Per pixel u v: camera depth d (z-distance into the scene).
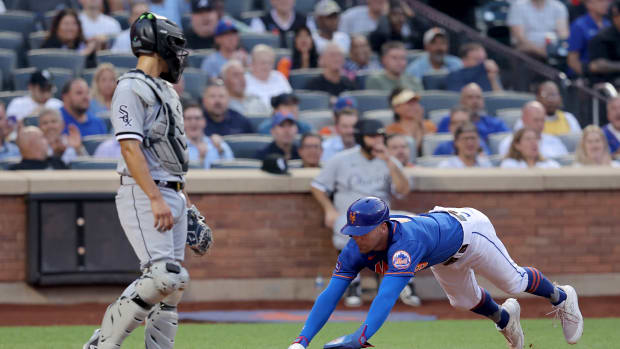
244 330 25.16
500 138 38.78
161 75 16.62
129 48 44.22
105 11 49.00
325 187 31.55
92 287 31.25
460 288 17.92
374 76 43.94
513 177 33.38
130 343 21.92
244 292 32.31
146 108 15.57
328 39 48.53
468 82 44.78
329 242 32.84
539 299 32.81
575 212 33.97
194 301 31.94
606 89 42.69
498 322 18.73
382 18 49.66
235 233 32.25
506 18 58.75
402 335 23.88
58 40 43.00
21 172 30.69
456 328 25.42
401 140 33.78
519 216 33.66
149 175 15.25
